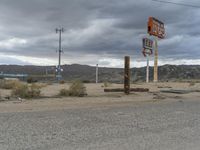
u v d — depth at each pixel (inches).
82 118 552.1
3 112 617.3
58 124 489.7
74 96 997.8
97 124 498.9
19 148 347.9
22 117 549.0
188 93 1248.2
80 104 784.9
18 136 402.9
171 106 778.8
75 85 1054.4
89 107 722.2
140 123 516.7
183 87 1653.5
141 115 605.6
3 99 861.2
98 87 1540.4
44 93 1069.1
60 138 398.3
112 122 519.8
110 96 1021.8
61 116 569.6
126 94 1099.9
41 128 455.5
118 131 449.7
